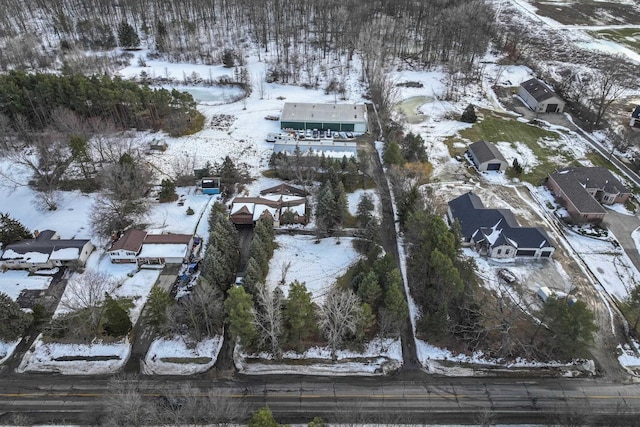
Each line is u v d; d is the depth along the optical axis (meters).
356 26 139.38
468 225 70.31
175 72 128.12
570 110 112.12
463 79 126.25
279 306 51.66
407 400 49.78
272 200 76.75
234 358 54.06
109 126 89.44
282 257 67.88
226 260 61.16
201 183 82.62
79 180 84.12
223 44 142.00
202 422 46.81
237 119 105.56
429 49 137.25
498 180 86.00
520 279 64.19
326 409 48.72
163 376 52.03
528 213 77.38
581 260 68.00
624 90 119.38
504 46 145.75
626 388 51.03
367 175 86.69
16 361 53.50
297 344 53.28
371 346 55.38
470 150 92.81
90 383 51.25
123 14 153.88
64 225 73.69
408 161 89.12
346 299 52.22
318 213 71.50
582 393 50.50
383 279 56.19
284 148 91.12
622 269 66.56
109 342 55.47
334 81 119.69
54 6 156.88
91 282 57.69
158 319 54.28
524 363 53.53
